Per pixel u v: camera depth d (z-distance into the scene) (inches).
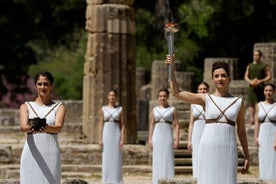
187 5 2502.5
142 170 1326.3
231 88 1657.2
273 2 2288.4
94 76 1423.5
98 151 1353.3
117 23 1417.3
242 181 964.0
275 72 1622.8
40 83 732.7
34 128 714.2
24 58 2600.9
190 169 1307.8
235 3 2315.5
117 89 1417.3
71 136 1493.6
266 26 2336.4
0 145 1352.1
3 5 2423.7
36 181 725.9
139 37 2490.2
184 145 1358.3
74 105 1740.9
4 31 2470.5
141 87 2461.9
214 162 716.0
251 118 1422.2
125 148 1362.0
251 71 1409.9
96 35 1419.8
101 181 1239.5
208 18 2420.0
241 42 2370.8
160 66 2009.1
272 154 1098.1
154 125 1152.2
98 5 1419.8
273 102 1101.7
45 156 725.3
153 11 2402.8
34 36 2495.1
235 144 719.1
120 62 1419.8
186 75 1940.2
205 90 1064.2
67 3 2383.1
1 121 2079.2
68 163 1349.7
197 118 1106.1
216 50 2427.4
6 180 956.6
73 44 2625.5
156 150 1146.0
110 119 1203.2
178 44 2490.2
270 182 965.8
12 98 2731.3
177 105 1635.1
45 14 2413.9
